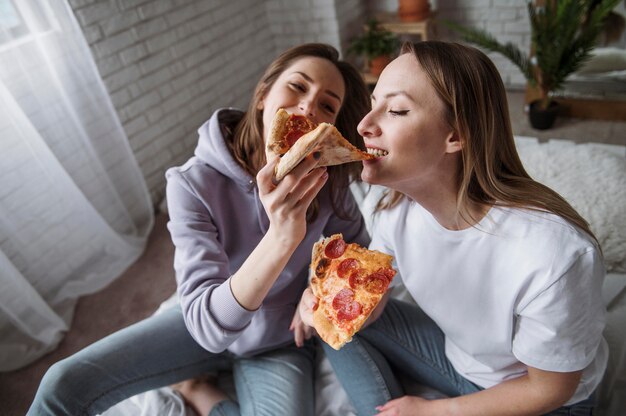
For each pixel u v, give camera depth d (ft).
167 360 3.87
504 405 3.06
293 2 10.63
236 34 10.19
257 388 3.82
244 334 4.03
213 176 3.80
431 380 3.92
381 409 3.52
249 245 3.99
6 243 6.15
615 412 3.57
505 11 10.38
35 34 6.06
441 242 3.14
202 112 9.62
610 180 5.12
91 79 6.87
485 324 3.17
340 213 4.24
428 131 2.60
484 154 2.70
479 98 2.56
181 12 8.72
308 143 2.35
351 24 11.11
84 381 3.51
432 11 10.44
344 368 3.84
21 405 5.53
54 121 6.53
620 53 8.54
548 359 2.76
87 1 7.08
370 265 3.14
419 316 4.19
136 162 7.91
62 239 6.73
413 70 2.60
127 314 6.63
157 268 7.35
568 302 2.59
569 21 7.94
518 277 2.77
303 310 3.57
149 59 8.24
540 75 9.19
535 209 2.71
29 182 6.20
